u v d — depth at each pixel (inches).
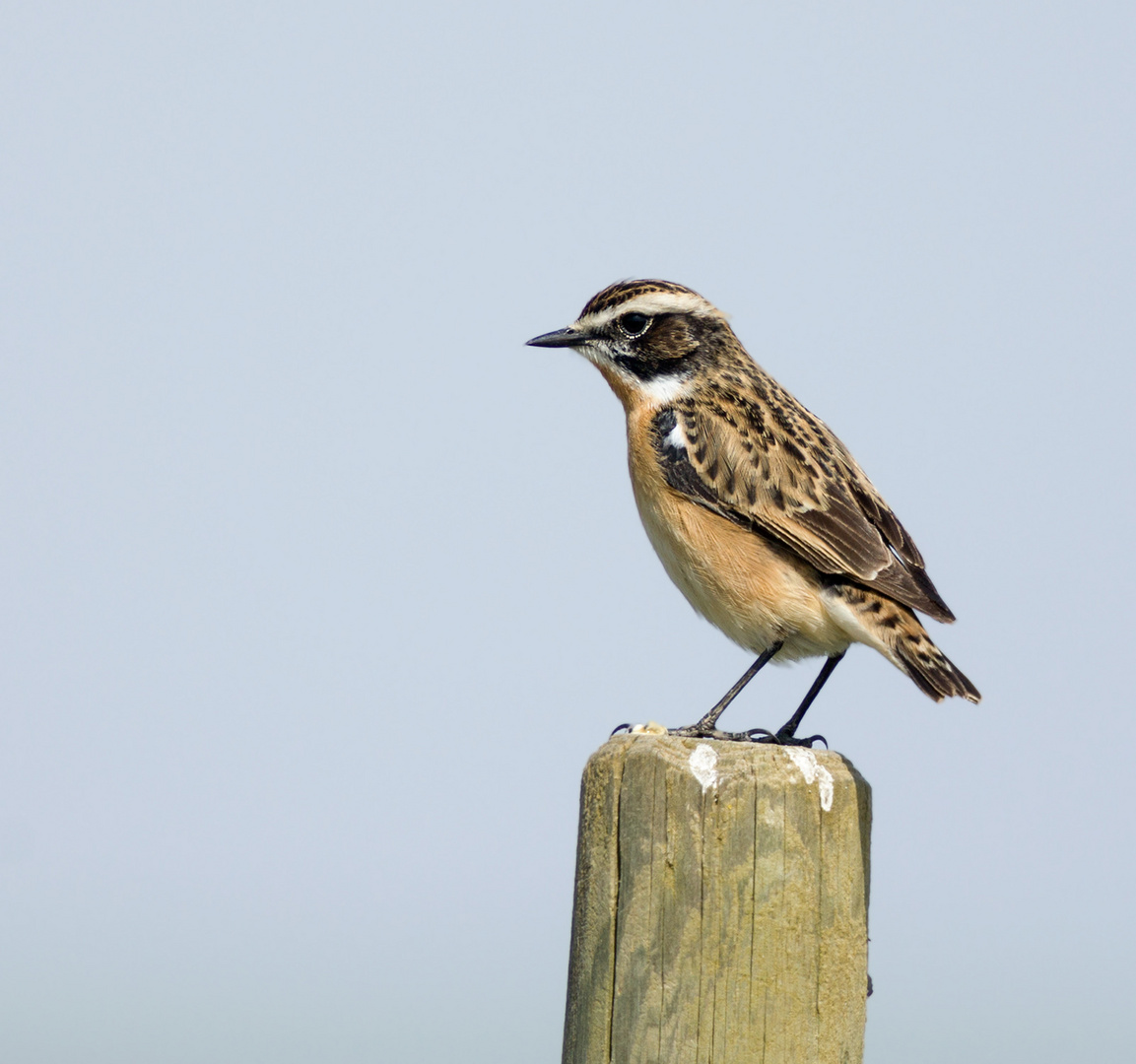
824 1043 329.7
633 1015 333.4
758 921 329.4
